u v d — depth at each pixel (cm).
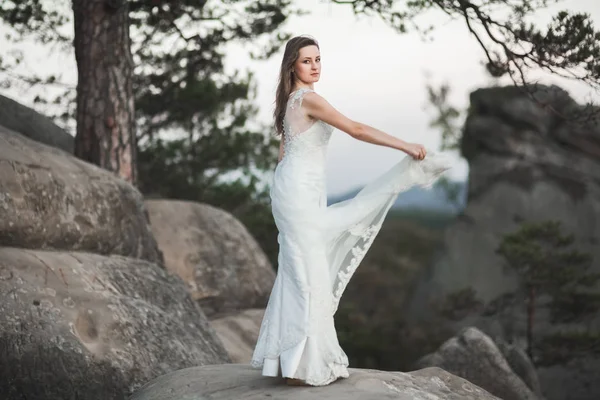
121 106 1146
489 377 1055
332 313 539
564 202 2570
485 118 2706
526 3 985
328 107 525
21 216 789
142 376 735
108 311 775
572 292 1859
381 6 1116
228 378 579
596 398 2078
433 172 540
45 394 659
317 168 539
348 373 548
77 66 1150
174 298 922
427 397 543
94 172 958
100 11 1137
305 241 527
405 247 4888
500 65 1002
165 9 1344
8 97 1202
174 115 1694
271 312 538
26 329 679
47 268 771
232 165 1820
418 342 2339
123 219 968
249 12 1388
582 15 945
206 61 1515
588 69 934
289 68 548
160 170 1755
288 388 521
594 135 2580
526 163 2648
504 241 1891
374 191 550
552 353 1823
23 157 835
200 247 1222
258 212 1884
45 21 1369
